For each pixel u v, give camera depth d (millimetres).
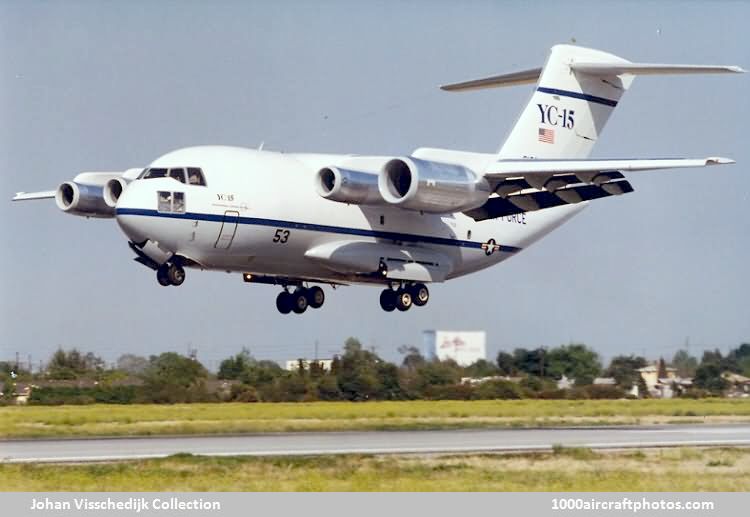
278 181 99500
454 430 92812
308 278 107438
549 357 144625
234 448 76500
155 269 100938
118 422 96625
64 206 105875
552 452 74625
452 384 129000
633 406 121250
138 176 97562
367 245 104688
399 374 127688
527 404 122000
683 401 130625
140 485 61625
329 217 102250
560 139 113500
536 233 118750
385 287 112125
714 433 91750
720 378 148875
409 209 100188
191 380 126312
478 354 147250
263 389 124562
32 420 97500
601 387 136875
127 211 92875
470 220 112562
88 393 123500
